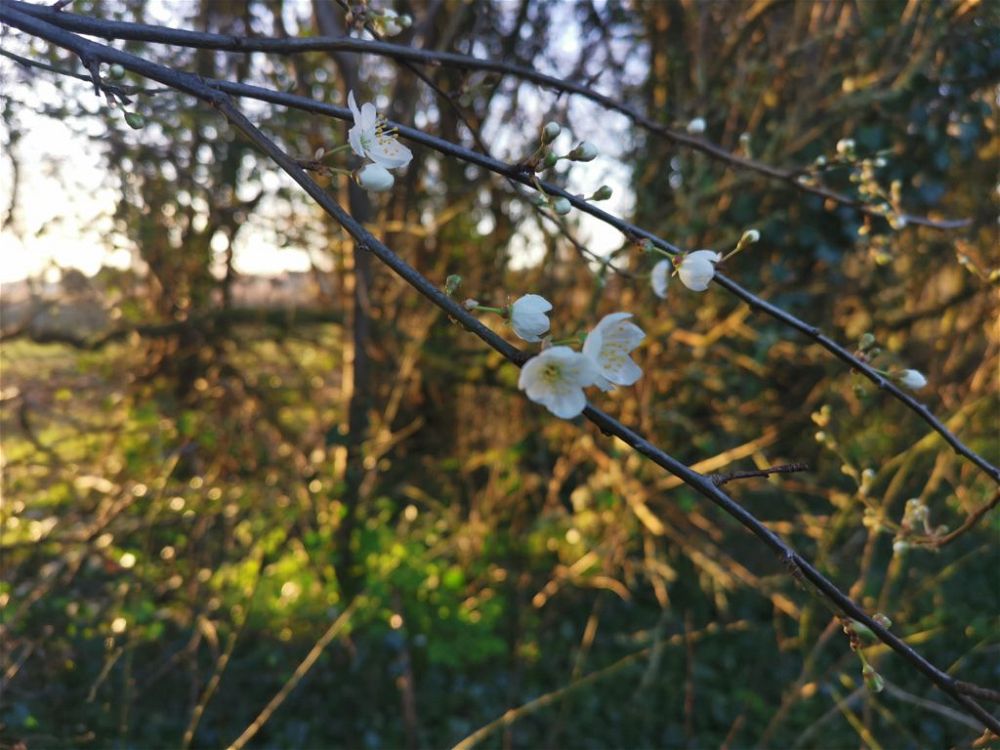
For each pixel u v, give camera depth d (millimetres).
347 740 3141
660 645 3334
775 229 4219
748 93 4207
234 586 3664
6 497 3607
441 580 3939
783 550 1026
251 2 4016
